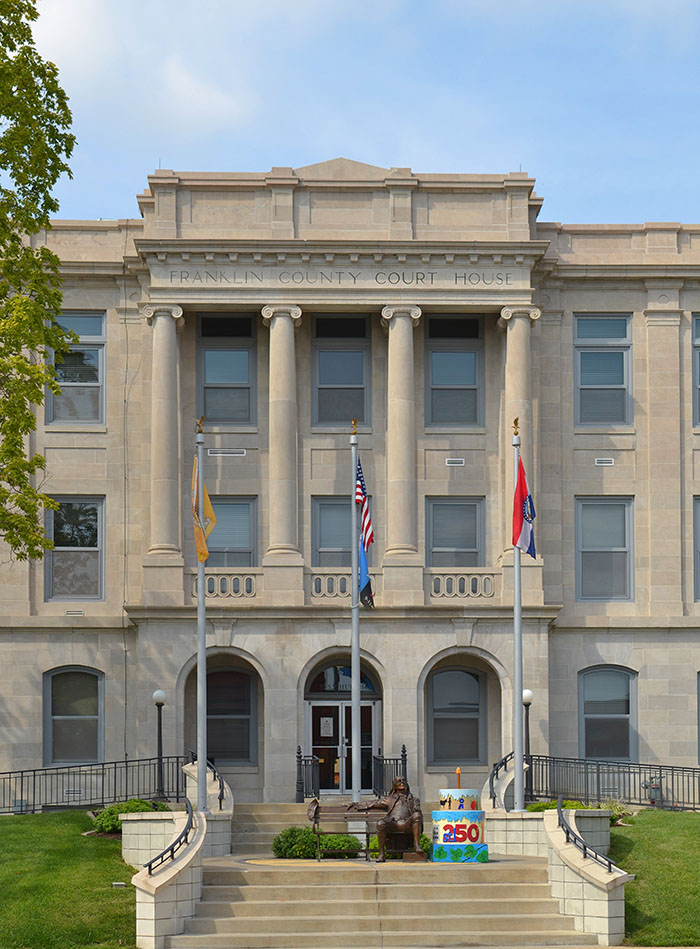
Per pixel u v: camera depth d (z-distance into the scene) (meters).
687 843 27.75
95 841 28.50
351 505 39.44
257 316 39.78
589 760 37.12
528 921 23.44
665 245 40.78
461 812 26.75
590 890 23.33
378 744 38.47
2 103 28.69
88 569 39.25
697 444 40.28
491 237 39.41
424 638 37.59
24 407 28.20
